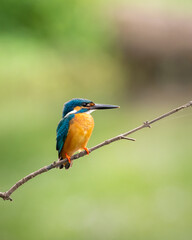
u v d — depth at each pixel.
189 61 32.66
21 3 27.66
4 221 7.81
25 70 23.28
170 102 19.83
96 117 16.69
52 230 7.49
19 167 10.47
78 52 27.98
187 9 37.09
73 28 29.09
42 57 25.52
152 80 30.25
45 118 16.25
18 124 15.30
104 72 28.11
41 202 8.55
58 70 25.02
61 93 22.92
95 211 8.10
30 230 7.46
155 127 14.83
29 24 28.09
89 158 11.51
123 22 32.59
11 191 3.54
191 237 7.18
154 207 8.15
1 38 25.94
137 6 35.62
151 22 33.88
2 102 20.14
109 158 11.43
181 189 8.85
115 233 7.35
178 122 15.47
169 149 11.87
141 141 13.06
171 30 33.56
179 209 8.00
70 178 9.93
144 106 18.80
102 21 30.89
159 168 10.27
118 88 25.59
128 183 9.50
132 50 31.56
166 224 7.58
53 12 28.59
